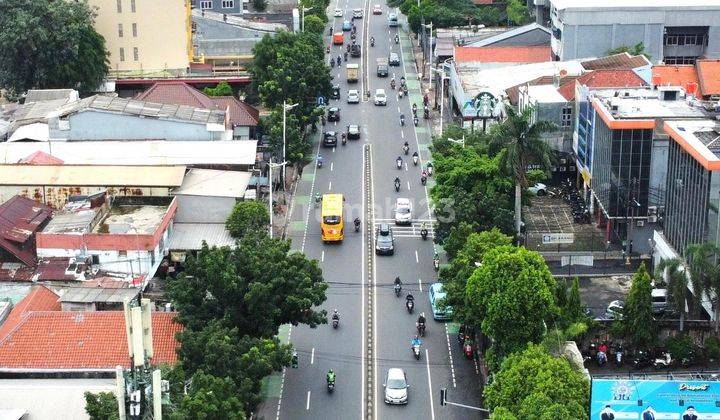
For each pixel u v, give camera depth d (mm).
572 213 179625
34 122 192000
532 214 179750
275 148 189625
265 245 131750
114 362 115875
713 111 164875
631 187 162250
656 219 162375
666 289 138250
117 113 184500
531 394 104688
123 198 158625
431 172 199250
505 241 136625
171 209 156500
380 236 166875
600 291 151125
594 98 174250
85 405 108562
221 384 103875
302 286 125562
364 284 155250
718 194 135375
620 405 106125
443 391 115875
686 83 199375
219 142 182750
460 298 130125
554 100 190875
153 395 87812
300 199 187875
